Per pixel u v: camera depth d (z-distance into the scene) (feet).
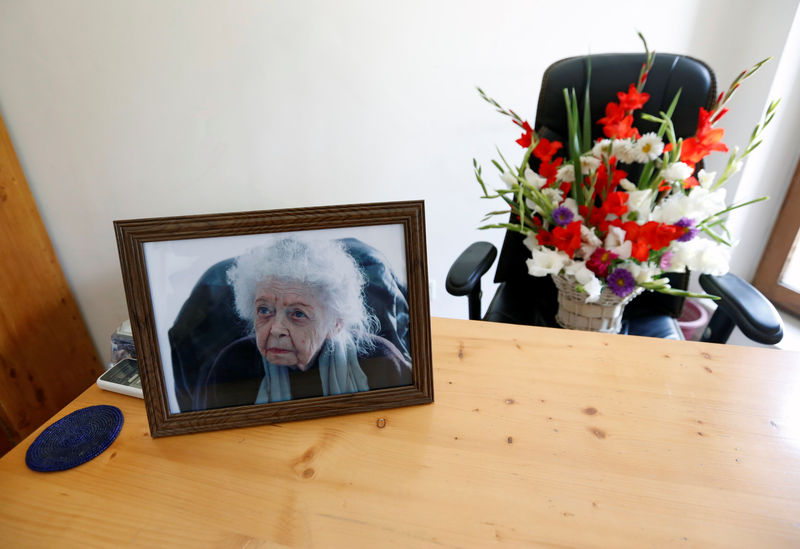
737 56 4.15
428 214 5.15
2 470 1.65
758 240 4.67
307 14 4.12
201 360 1.80
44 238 5.02
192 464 1.66
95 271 5.33
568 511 1.44
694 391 1.94
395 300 1.85
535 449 1.67
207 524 1.43
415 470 1.60
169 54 4.26
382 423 1.83
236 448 1.73
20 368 4.80
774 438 1.69
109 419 1.86
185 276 1.73
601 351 2.22
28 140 4.64
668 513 1.43
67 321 5.36
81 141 4.65
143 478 1.61
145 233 1.67
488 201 5.05
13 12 4.07
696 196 2.21
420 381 1.90
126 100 4.46
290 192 4.98
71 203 4.96
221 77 4.38
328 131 4.66
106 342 5.78
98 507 1.50
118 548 1.37
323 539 1.38
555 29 4.19
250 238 1.74
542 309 3.84
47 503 1.52
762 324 2.55
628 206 2.28
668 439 1.70
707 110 2.98
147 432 1.82
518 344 2.30
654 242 2.16
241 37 4.20
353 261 1.80
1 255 4.56
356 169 4.86
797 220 4.29
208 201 5.00
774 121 4.12
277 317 1.81
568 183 2.65
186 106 4.50
